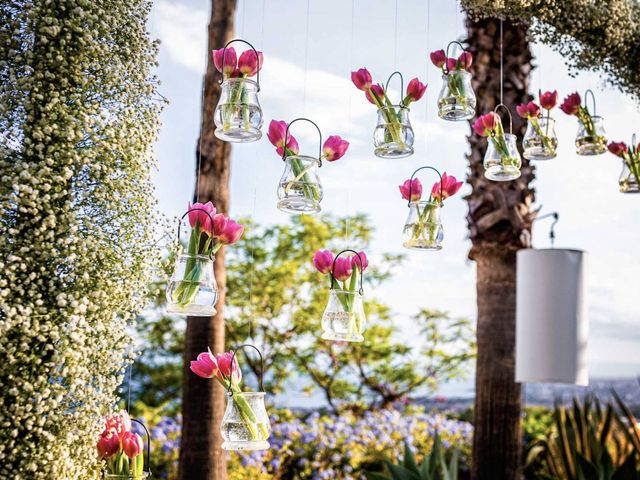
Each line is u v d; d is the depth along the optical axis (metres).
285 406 6.69
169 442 5.04
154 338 6.85
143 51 2.54
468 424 6.25
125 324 2.43
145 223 2.41
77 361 2.20
